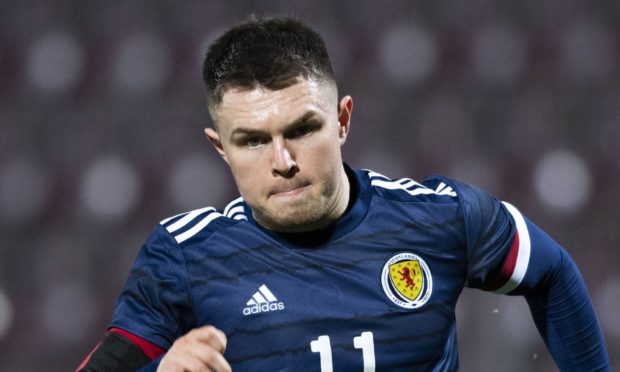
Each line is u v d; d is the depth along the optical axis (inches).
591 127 1191.6
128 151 1170.6
